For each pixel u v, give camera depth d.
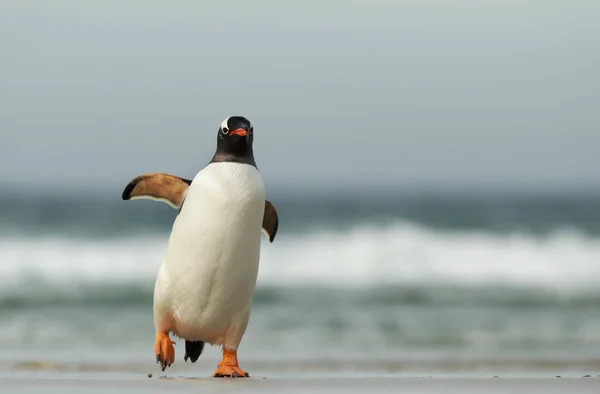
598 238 26.70
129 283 23.03
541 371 10.62
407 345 15.57
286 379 8.27
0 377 8.72
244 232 8.06
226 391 7.10
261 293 22.03
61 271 24.27
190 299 8.25
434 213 41.81
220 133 8.30
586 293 22.19
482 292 22.41
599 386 7.66
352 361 12.25
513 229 30.25
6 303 20.59
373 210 44.94
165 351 8.54
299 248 25.41
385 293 22.14
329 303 20.91
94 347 14.88
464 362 11.95
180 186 8.62
